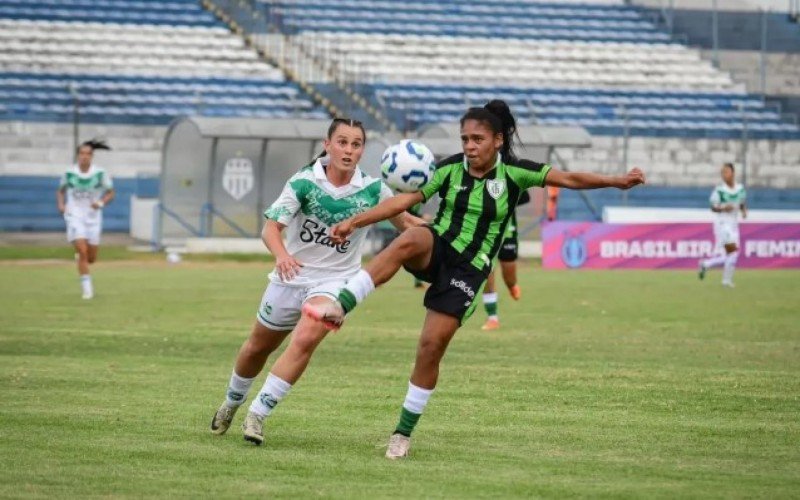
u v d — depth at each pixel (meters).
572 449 28.38
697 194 135.25
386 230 114.81
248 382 29.34
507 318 64.50
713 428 31.53
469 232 26.97
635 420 32.72
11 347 48.16
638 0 172.75
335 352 48.38
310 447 28.14
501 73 154.75
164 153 113.19
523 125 115.81
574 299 76.81
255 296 74.56
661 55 163.12
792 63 163.00
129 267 100.25
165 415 32.34
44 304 68.06
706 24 165.62
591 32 167.50
